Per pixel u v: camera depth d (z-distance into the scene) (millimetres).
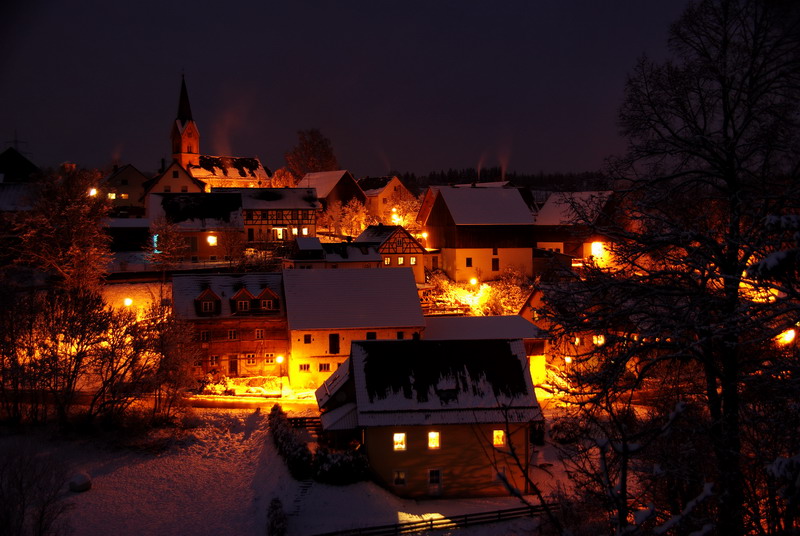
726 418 13250
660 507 14914
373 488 32344
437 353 36281
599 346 14484
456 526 28266
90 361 40844
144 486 33375
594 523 17234
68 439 38031
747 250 12703
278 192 82688
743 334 13008
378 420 33125
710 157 14281
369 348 36281
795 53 13062
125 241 75625
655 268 16094
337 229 92562
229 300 49781
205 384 47219
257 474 35031
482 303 62562
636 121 15133
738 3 13414
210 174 121062
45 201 59094
